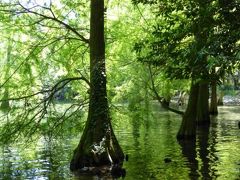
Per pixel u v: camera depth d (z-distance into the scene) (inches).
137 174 678.5
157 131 1268.5
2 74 753.0
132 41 935.0
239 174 668.1
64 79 727.1
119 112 836.6
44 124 720.3
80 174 685.3
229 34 363.6
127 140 1078.4
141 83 1042.1
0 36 769.6
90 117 722.8
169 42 466.9
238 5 393.4
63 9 800.3
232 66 343.9
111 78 946.1
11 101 711.1
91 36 751.7
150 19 968.3
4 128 705.6
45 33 786.8
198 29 427.5
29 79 743.7
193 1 445.7
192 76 450.6
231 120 1633.9
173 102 2992.1
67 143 1032.8
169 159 788.6
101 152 703.1
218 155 850.1
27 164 784.9
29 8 740.0
